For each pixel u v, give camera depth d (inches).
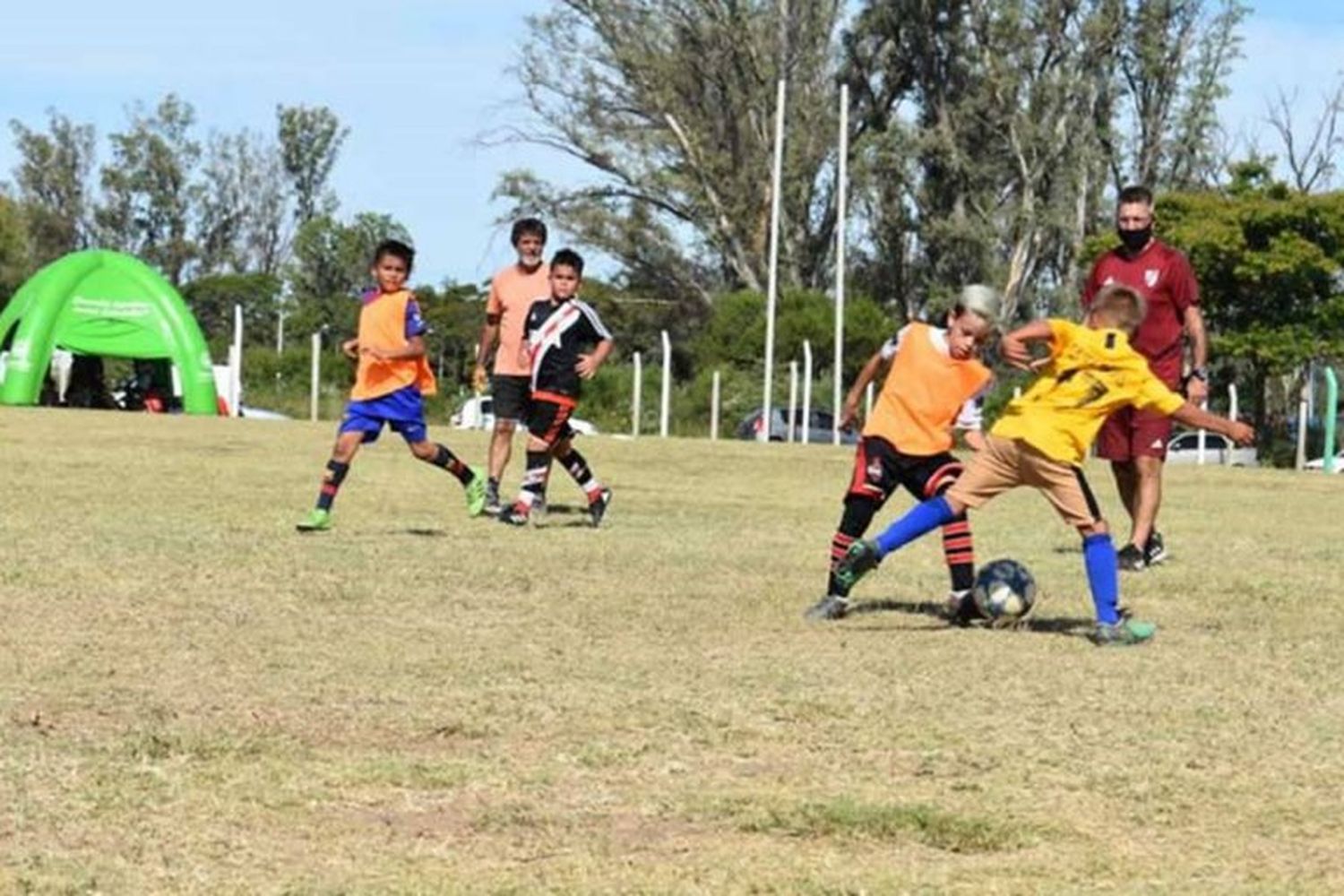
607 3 3809.1
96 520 713.6
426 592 540.1
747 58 3846.0
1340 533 866.1
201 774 322.7
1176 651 470.6
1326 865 282.7
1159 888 269.9
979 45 3759.8
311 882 267.0
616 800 312.7
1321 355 2891.2
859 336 3289.9
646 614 512.1
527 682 407.2
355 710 374.6
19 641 438.3
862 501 534.3
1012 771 336.8
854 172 3777.1
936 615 526.3
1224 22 3818.9
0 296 4655.5
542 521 779.4
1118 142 3848.4
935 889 268.2
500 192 3880.4
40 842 282.5
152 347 2527.1
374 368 729.0
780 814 304.0
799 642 472.4
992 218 3786.9
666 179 3873.0
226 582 547.2
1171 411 489.4
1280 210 2940.5
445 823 298.5
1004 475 500.4
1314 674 441.4
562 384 759.1
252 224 5915.4
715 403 2588.6
